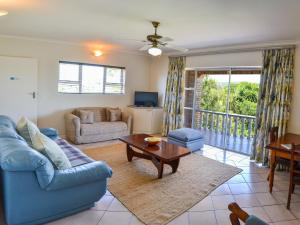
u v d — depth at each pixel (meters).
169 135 5.06
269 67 4.29
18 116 4.95
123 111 6.31
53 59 5.31
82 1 2.68
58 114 5.54
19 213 2.06
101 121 5.83
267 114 4.33
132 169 3.79
